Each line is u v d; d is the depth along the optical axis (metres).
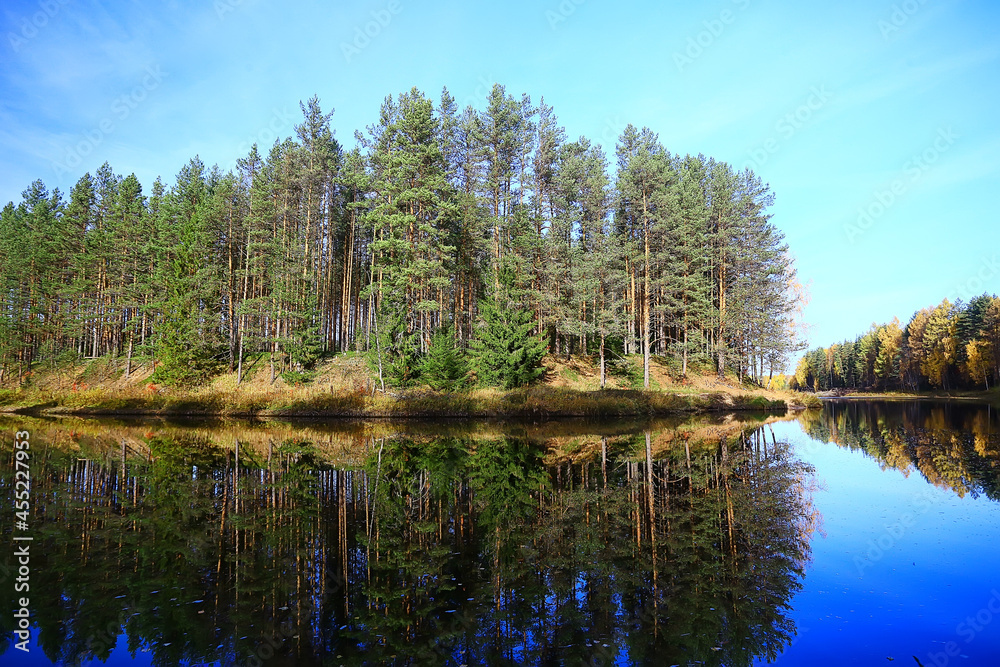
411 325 39.81
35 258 46.84
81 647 5.65
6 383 46.00
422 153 37.09
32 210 55.09
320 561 8.34
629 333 42.19
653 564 8.21
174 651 5.59
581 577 7.69
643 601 6.90
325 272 45.94
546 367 38.19
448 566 8.12
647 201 39.91
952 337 70.62
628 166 42.59
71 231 48.00
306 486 13.72
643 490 13.27
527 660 5.44
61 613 6.51
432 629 6.11
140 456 18.42
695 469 16.05
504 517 10.87
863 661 5.39
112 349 52.28
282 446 21.09
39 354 49.12
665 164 47.28
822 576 7.72
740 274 45.41
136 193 50.78
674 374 45.00
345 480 14.50
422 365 35.94
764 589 7.24
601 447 20.70
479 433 25.41
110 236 46.12
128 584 7.38
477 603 6.84
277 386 37.44
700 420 31.88
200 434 25.02
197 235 41.00
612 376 41.84
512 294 36.19
